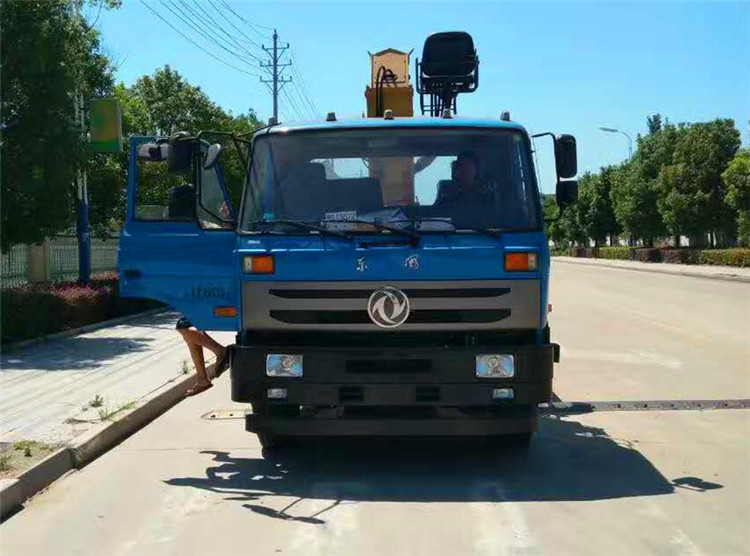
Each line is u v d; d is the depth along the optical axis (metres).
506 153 6.23
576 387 9.91
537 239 5.94
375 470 6.49
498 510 5.44
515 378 5.83
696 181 40.53
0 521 5.39
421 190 6.21
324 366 5.88
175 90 28.12
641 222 48.94
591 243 72.19
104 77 18.86
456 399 5.82
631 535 4.94
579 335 14.86
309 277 5.88
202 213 6.81
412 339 6.03
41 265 18.62
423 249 5.83
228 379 11.11
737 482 6.05
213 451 7.17
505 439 7.05
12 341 13.18
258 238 6.04
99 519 5.39
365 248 5.86
